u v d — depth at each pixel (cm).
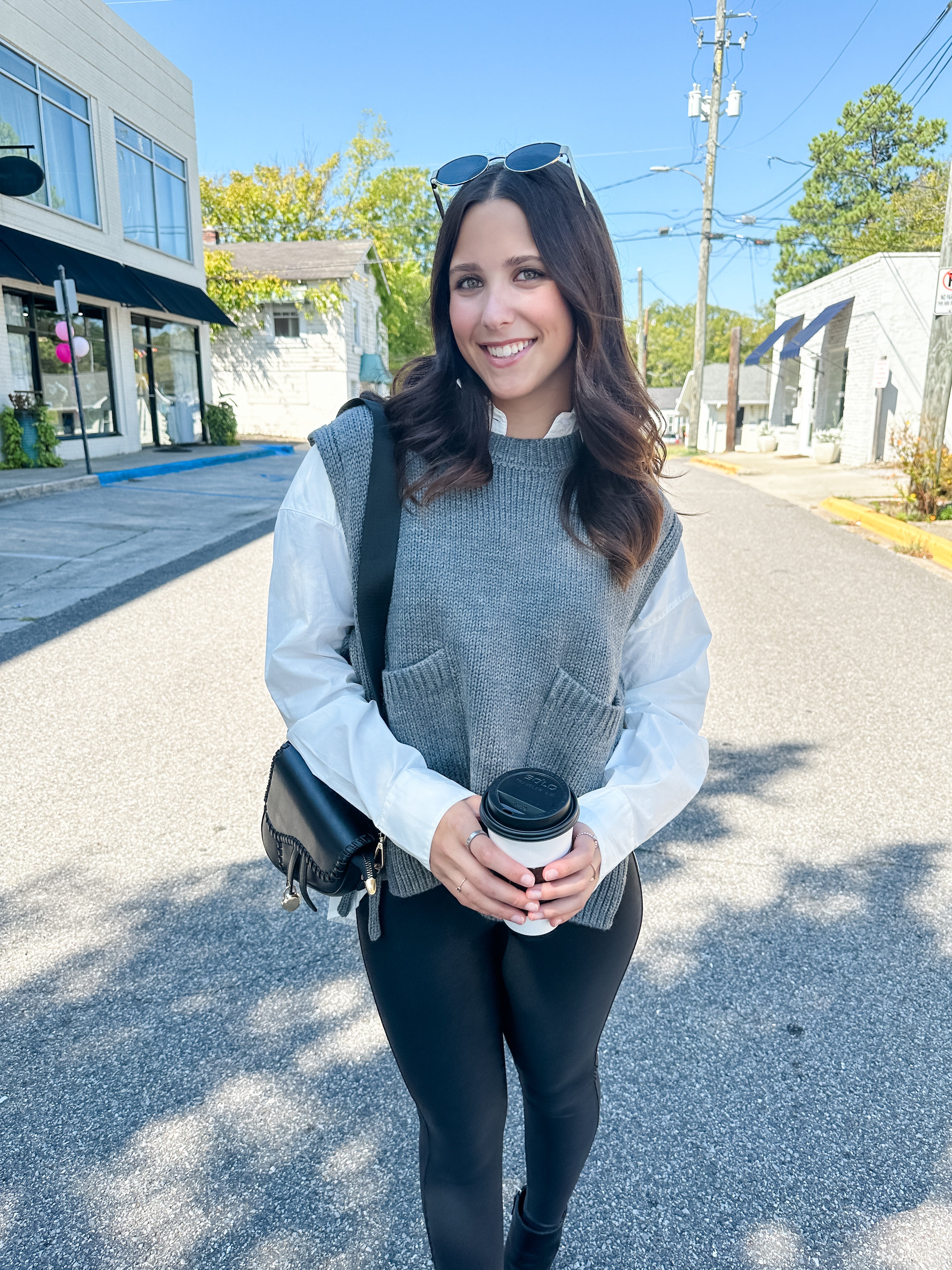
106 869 303
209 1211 180
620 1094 210
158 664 510
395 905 122
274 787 128
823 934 270
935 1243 174
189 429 2012
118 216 1608
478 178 110
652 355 7662
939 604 666
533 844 96
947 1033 230
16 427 1352
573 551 114
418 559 112
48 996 242
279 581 115
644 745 121
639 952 262
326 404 2716
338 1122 202
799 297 2317
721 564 818
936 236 3225
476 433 112
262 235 3462
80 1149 194
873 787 368
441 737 118
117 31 1577
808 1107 206
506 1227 181
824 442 2042
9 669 499
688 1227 178
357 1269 169
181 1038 227
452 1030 122
